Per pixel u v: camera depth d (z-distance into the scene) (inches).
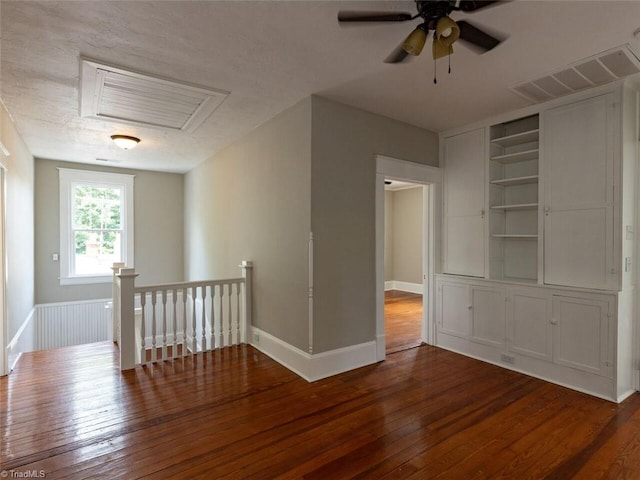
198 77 110.9
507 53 96.8
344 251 135.6
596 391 113.8
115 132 164.7
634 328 117.5
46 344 219.9
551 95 125.1
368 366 139.9
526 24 84.0
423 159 161.9
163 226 264.5
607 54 97.2
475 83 115.6
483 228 151.0
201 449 84.7
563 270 124.3
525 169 150.6
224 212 195.3
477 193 153.6
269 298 152.0
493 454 82.8
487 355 145.6
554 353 124.5
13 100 126.0
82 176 233.6
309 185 126.2
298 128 131.6
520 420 98.2
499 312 141.6
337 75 110.5
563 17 81.1
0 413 101.3
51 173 223.3
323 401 109.6
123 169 248.2
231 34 87.8
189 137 173.3
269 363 142.4
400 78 112.4
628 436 90.4
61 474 75.4
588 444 86.9
